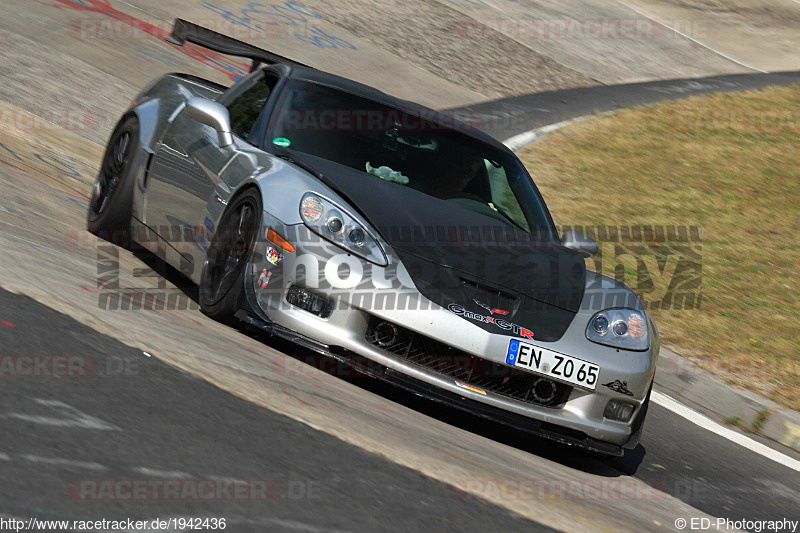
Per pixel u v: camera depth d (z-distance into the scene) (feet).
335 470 31.24
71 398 30.04
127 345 37.63
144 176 61.62
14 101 97.19
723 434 66.85
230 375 38.47
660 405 70.23
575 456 52.24
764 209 135.95
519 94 182.09
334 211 48.52
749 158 161.38
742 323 90.68
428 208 53.36
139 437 28.66
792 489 56.49
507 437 51.01
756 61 279.69
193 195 55.83
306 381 43.19
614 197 131.03
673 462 56.13
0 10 130.31
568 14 271.49
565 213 121.49
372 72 171.01
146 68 129.18
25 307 37.83
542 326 48.62
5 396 28.55
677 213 128.26
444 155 59.77
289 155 54.19
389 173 55.88
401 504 29.91
